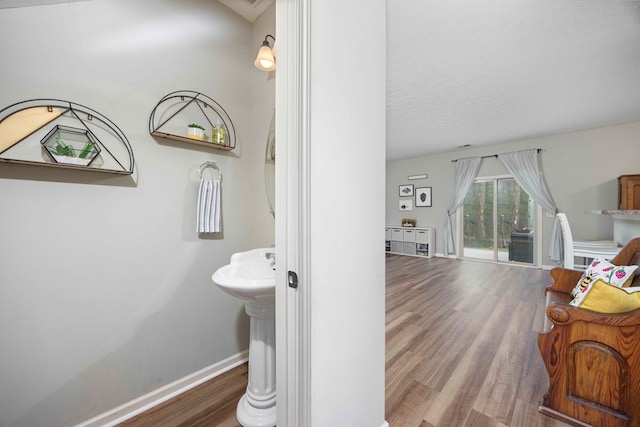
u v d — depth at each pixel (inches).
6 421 43.3
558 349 52.6
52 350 47.1
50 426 46.7
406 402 57.5
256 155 75.7
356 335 40.3
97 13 51.3
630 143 156.9
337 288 36.5
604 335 47.9
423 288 141.8
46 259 46.4
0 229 42.6
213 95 68.7
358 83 39.2
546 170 183.5
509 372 67.6
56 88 46.9
